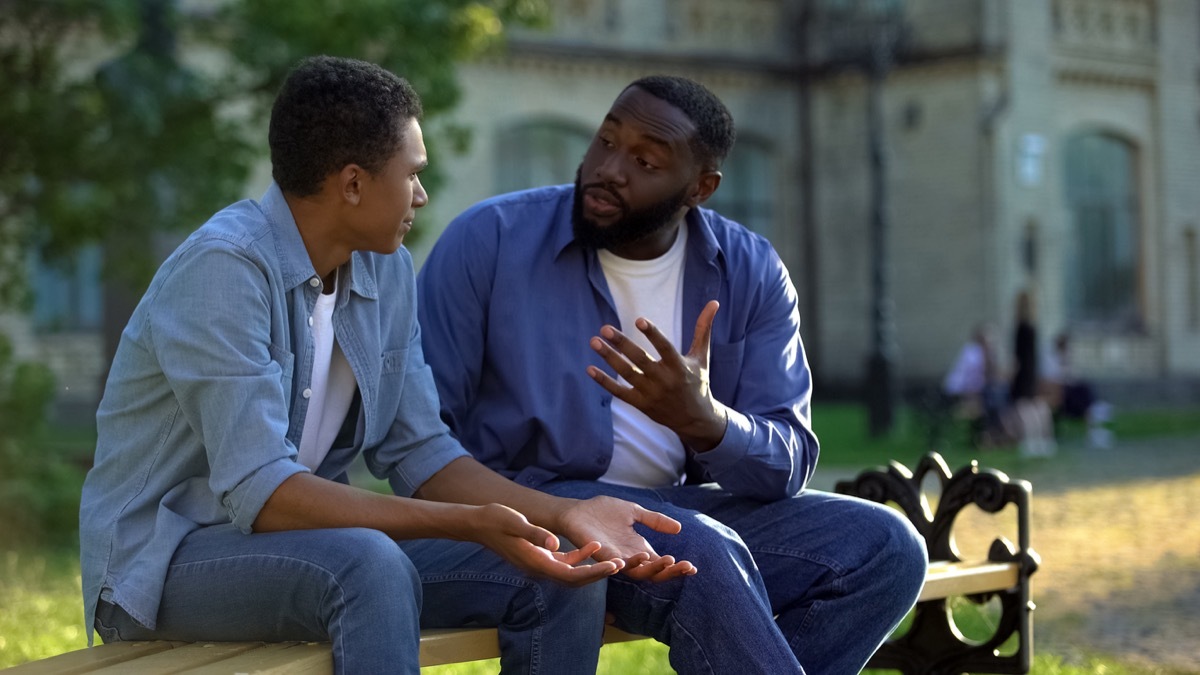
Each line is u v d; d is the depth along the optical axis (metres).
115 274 15.48
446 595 4.68
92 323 31.05
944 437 25.02
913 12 37.66
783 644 4.53
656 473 5.49
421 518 4.25
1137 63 39.75
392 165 4.47
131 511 4.36
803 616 5.03
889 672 7.63
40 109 14.48
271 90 15.85
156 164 15.09
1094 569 11.55
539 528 4.18
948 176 37.47
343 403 4.72
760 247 5.69
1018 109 37.28
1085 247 39.53
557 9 36.69
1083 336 38.97
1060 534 13.64
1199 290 40.84
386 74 4.50
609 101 37.34
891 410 27.70
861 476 6.67
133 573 4.28
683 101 5.27
